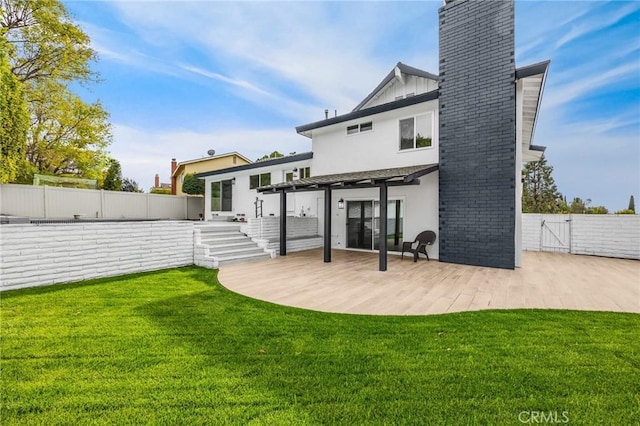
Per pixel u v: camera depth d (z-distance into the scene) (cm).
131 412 256
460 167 1009
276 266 948
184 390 287
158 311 517
